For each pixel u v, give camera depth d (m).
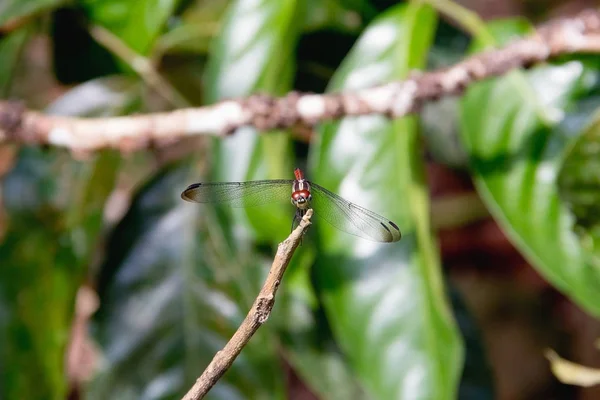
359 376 0.66
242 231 0.70
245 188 0.64
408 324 0.66
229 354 0.56
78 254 0.70
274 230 0.67
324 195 0.64
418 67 0.67
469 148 0.67
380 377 0.65
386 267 0.66
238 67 0.67
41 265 0.69
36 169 0.70
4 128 0.67
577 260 0.65
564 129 0.67
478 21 0.68
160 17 0.68
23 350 0.69
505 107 0.67
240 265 0.70
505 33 0.69
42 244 0.69
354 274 0.66
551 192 0.66
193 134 0.67
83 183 0.70
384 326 0.66
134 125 0.67
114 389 0.69
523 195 0.66
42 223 0.70
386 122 0.67
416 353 0.65
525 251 0.66
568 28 0.66
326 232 0.67
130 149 0.67
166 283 0.70
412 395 0.65
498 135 0.67
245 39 0.67
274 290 0.56
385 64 0.68
